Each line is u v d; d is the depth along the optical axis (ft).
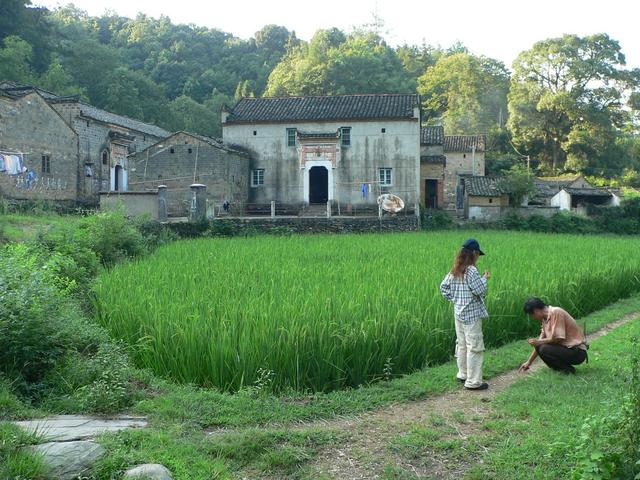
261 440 20.04
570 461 18.06
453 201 164.86
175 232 89.35
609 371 28.25
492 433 21.20
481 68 254.27
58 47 198.80
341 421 22.93
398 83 249.75
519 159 211.20
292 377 26.07
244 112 130.21
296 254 60.23
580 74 199.21
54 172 104.53
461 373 27.63
